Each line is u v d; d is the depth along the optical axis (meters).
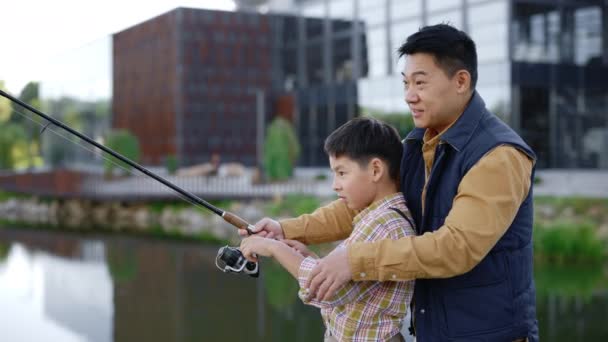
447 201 1.61
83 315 6.58
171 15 17.91
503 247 1.58
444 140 1.60
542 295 6.90
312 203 13.88
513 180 1.51
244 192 16.44
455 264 1.47
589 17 15.66
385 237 1.63
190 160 19.08
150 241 12.45
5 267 9.52
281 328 5.97
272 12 20.17
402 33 17.55
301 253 1.86
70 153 20.16
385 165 1.71
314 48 20.23
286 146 16.83
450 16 16.12
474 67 1.61
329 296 1.53
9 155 24.03
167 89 18.72
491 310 1.59
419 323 1.68
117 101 18.16
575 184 13.91
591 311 6.22
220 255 1.88
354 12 18.91
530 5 15.01
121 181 17.83
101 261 10.02
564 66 15.38
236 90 19.75
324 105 19.83
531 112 14.98
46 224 16.27
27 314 6.62
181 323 6.20
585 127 15.64
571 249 8.88
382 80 18.00
